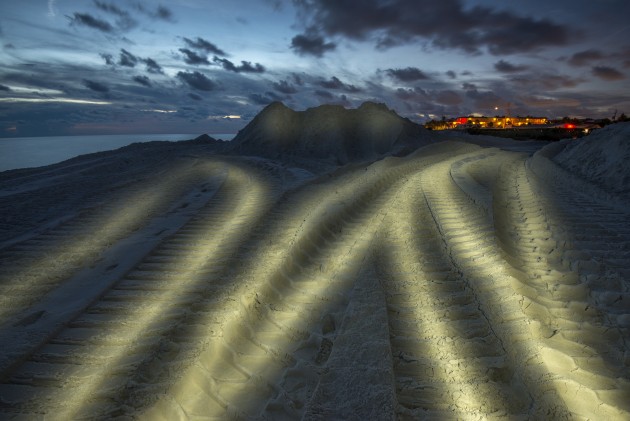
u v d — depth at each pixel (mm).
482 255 5273
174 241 6480
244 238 6375
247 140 24188
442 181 10891
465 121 87625
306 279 4934
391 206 8180
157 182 12773
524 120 85188
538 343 3336
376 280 4703
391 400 2717
